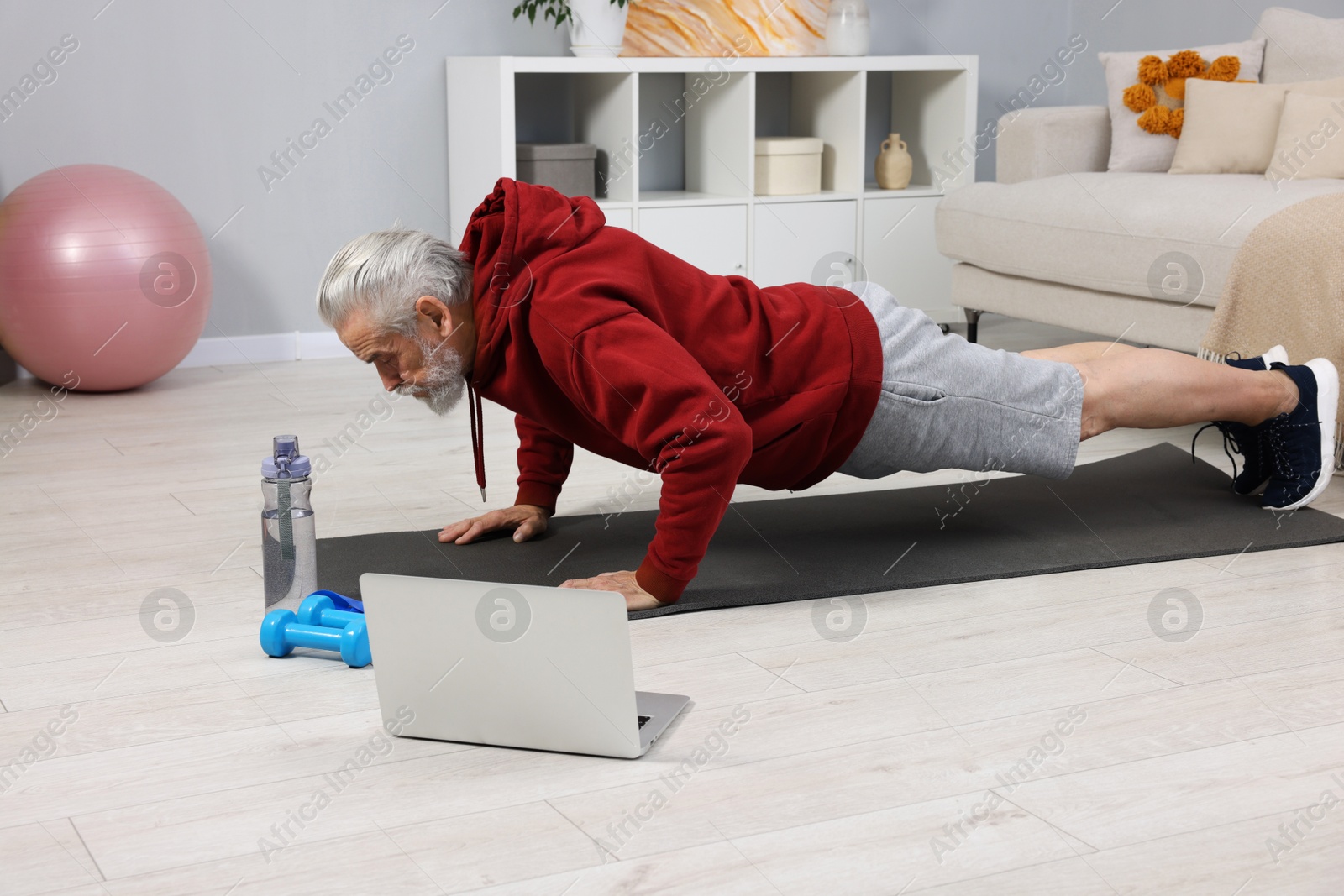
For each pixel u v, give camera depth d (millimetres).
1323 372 2080
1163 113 3264
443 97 3789
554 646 1278
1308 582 1805
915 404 1782
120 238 3070
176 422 2916
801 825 1159
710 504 1590
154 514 2191
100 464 2541
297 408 3082
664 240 3697
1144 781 1237
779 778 1252
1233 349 2471
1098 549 1940
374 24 3664
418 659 1325
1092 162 3518
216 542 2037
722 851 1116
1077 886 1059
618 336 1556
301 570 1631
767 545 1985
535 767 1288
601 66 3520
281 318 3732
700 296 1708
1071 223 2957
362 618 1553
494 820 1177
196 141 3539
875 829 1153
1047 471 1901
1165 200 2748
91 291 3033
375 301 1594
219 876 1085
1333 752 1296
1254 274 2418
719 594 1745
